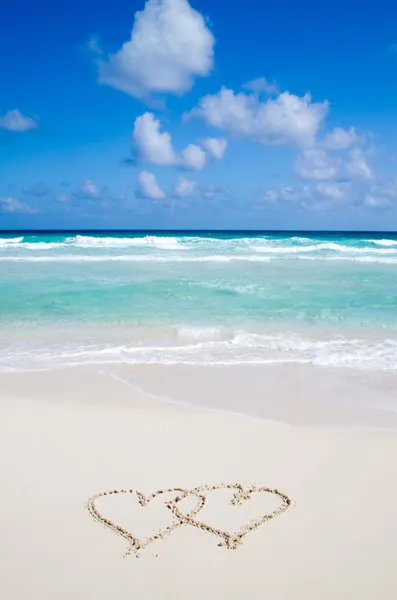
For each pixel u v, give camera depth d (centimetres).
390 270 1772
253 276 1590
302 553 308
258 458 431
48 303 1123
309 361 741
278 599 273
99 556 303
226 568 295
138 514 345
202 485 383
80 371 685
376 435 487
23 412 531
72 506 352
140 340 844
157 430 489
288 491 377
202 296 1223
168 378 662
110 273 1631
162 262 2005
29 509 348
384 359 751
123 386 628
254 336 866
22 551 307
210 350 792
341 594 278
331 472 407
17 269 1723
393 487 384
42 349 788
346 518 343
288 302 1161
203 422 513
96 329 910
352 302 1166
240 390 620
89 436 471
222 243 3011
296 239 3184
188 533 325
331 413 548
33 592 276
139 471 404
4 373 673
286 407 565
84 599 271
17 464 412
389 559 304
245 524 335
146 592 277
